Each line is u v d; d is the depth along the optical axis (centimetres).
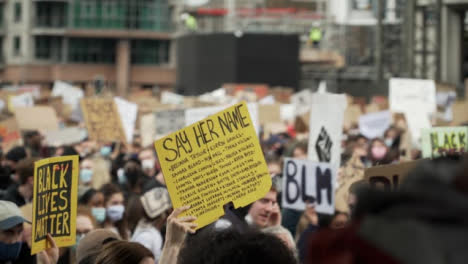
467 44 5719
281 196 1016
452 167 258
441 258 238
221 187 667
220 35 7288
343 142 1884
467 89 2706
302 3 9012
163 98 3869
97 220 1031
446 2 5119
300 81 7444
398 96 2205
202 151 664
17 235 669
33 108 2400
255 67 7175
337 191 1066
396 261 243
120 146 2080
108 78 10844
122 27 10769
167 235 579
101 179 1548
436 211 244
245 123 668
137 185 1412
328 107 1088
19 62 11019
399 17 4691
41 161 670
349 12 5175
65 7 10862
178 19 10712
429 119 2195
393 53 4622
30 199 1034
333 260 256
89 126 2062
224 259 395
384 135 1869
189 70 7656
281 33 7181
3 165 1366
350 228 258
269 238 403
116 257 605
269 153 1616
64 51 10881
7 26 11156
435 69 4450
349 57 7269
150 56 10925
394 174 747
